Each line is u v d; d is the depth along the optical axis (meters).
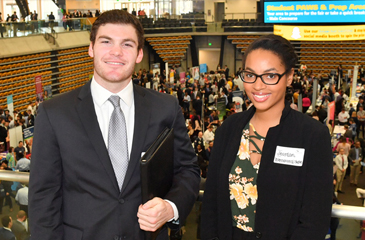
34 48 18.92
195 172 1.93
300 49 26.08
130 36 1.70
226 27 26.28
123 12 1.73
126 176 1.70
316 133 1.53
